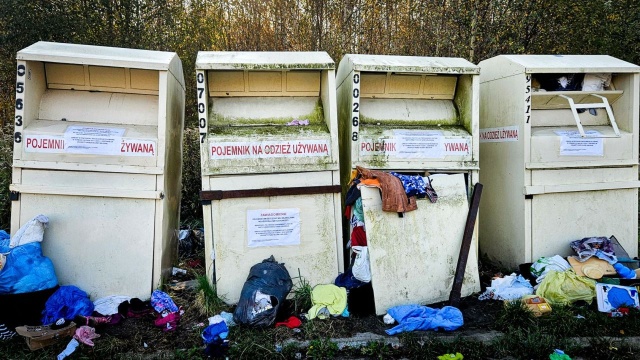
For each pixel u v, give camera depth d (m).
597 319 3.81
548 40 7.87
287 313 3.86
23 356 3.23
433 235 4.22
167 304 3.87
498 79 4.96
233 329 3.61
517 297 4.14
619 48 7.77
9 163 6.24
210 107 4.28
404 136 4.36
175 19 7.85
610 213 4.80
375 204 4.09
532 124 4.79
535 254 4.63
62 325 3.44
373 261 4.01
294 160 4.12
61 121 4.03
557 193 4.66
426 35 8.63
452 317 3.76
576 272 4.29
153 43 7.62
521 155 4.60
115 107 4.20
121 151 3.97
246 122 4.28
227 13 9.66
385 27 9.48
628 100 4.77
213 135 4.04
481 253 5.33
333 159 4.18
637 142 4.77
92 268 3.97
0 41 7.05
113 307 3.85
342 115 4.85
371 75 4.57
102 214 3.97
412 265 4.12
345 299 3.92
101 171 3.95
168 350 3.36
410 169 4.38
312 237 4.16
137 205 4.03
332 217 4.20
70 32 7.19
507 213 4.84
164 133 4.03
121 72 4.20
